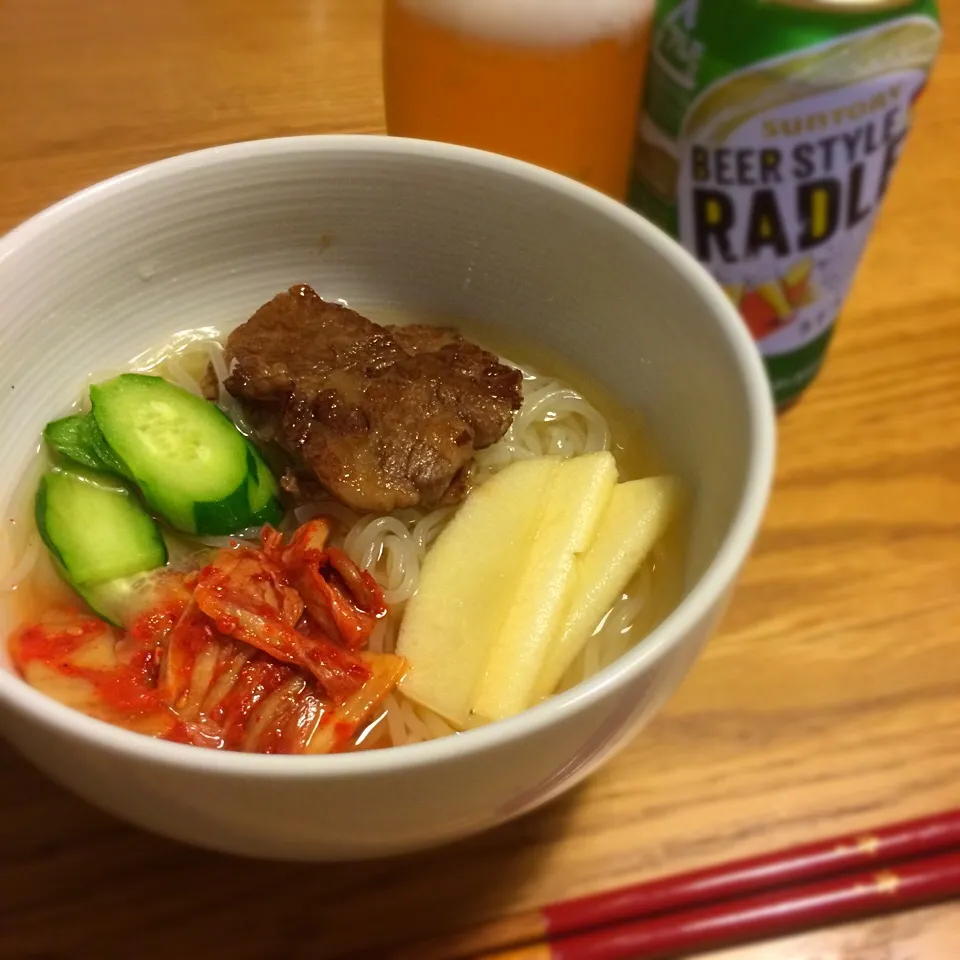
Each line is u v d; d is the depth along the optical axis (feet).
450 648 0.84
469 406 0.94
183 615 0.83
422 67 0.97
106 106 1.32
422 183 0.94
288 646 0.81
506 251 0.96
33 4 1.46
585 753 0.68
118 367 0.97
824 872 0.83
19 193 1.21
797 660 0.96
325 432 0.91
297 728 0.80
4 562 0.88
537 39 0.92
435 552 0.89
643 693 0.66
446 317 1.03
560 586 0.84
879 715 0.93
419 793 0.63
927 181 1.34
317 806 0.63
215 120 1.31
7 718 0.66
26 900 0.80
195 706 0.80
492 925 0.80
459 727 0.81
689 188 1.00
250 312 1.02
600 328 0.96
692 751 0.90
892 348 1.18
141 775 0.63
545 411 0.99
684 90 0.95
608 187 1.04
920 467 1.09
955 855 0.85
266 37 1.43
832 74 0.89
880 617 0.99
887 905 0.83
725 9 0.90
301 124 1.31
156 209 0.92
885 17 0.88
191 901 0.80
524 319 1.00
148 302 0.97
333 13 1.47
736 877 0.83
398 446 0.91
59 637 0.84
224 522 0.89
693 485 0.86
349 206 0.96
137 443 0.89
